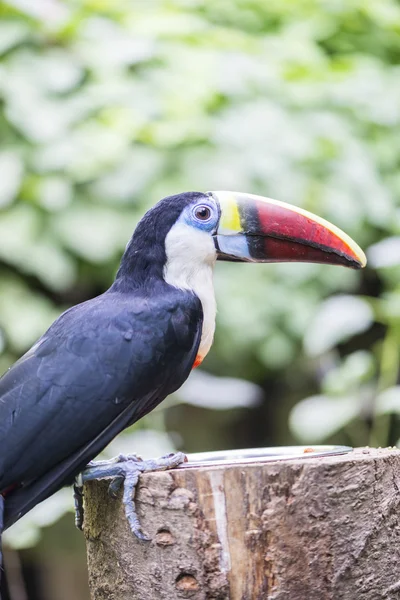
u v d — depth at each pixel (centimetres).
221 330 1105
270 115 1133
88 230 1059
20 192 1058
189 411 1226
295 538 568
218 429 1255
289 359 1132
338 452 612
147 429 1049
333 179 1135
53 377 607
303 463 572
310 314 1120
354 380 958
